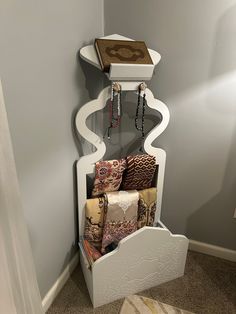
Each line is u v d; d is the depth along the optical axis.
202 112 1.39
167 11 1.26
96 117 1.50
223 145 1.42
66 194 1.36
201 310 1.35
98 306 1.35
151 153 1.44
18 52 0.87
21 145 0.97
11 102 0.88
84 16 1.22
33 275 0.95
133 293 1.44
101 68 1.16
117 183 1.43
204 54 1.28
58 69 1.11
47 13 0.98
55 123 1.16
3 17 0.79
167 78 1.39
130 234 1.36
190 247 1.75
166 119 1.39
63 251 1.43
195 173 1.54
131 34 1.36
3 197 0.76
